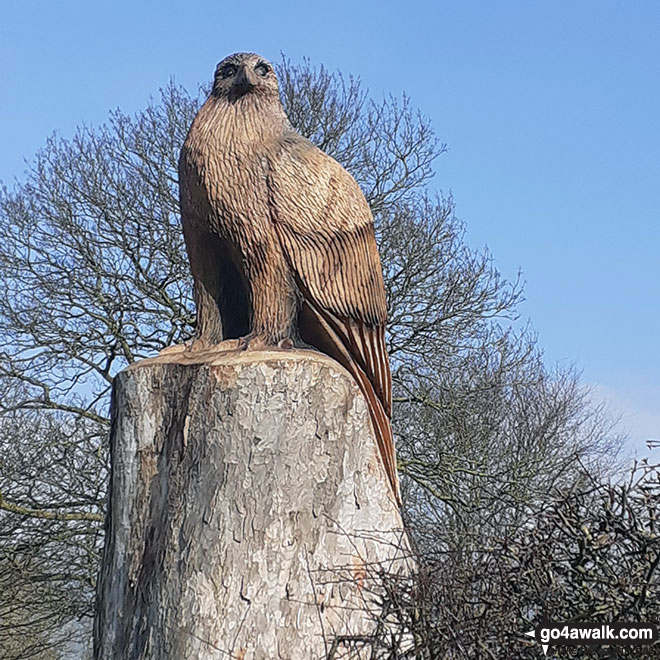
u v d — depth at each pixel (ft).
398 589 12.36
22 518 34.01
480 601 12.32
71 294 34.81
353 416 13.61
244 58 14.55
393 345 36.86
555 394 49.47
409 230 37.27
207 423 13.12
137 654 12.98
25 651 36.24
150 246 35.78
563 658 13.24
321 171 14.37
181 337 35.76
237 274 15.16
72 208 35.50
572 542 13.56
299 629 12.59
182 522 12.98
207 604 12.54
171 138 36.96
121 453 13.99
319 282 14.19
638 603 13.07
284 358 13.28
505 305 38.17
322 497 13.14
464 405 37.81
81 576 34.55
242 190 14.05
